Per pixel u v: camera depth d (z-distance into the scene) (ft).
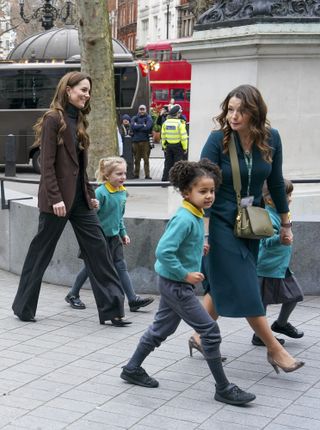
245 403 15.40
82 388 16.34
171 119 59.93
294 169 29.17
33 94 74.38
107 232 22.31
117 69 77.71
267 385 16.69
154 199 35.96
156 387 16.44
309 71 28.99
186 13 202.59
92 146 50.26
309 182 25.94
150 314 22.59
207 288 17.51
